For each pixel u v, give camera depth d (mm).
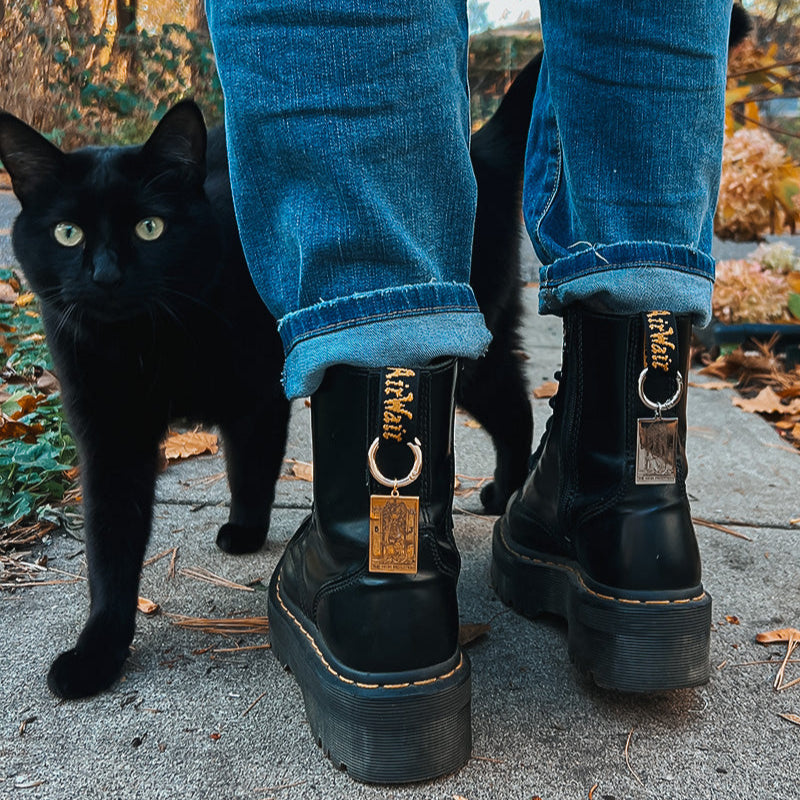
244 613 1373
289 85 898
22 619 1332
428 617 950
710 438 2314
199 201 1435
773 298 3139
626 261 1074
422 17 900
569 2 1060
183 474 2021
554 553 1292
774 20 3500
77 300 1315
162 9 6133
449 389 981
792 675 1193
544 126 1240
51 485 1793
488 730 1055
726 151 3449
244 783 957
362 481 971
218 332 1407
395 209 922
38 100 5160
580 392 1167
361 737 939
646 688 1073
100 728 1057
